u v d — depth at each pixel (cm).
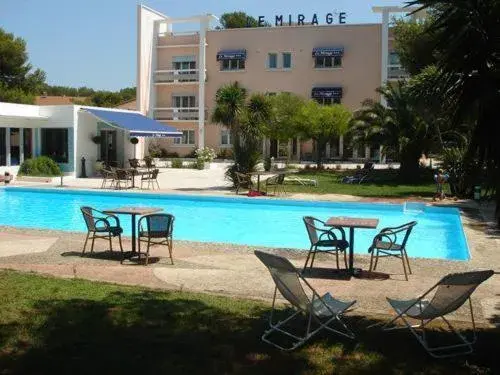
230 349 624
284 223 1928
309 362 589
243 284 945
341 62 5303
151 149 5466
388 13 5019
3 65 5678
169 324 710
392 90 3120
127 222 1908
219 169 4116
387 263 1122
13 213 2147
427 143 2994
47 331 673
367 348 632
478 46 502
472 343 631
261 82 5522
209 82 5650
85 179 3186
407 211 2111
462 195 2286
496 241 1356
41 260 1115
